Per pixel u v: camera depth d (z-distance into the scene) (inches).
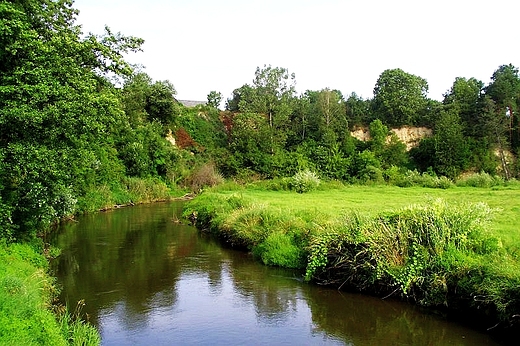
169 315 553.3
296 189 1806.1
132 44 876.0
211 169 2370.8
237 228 927.0
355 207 1123.3
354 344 469.1
